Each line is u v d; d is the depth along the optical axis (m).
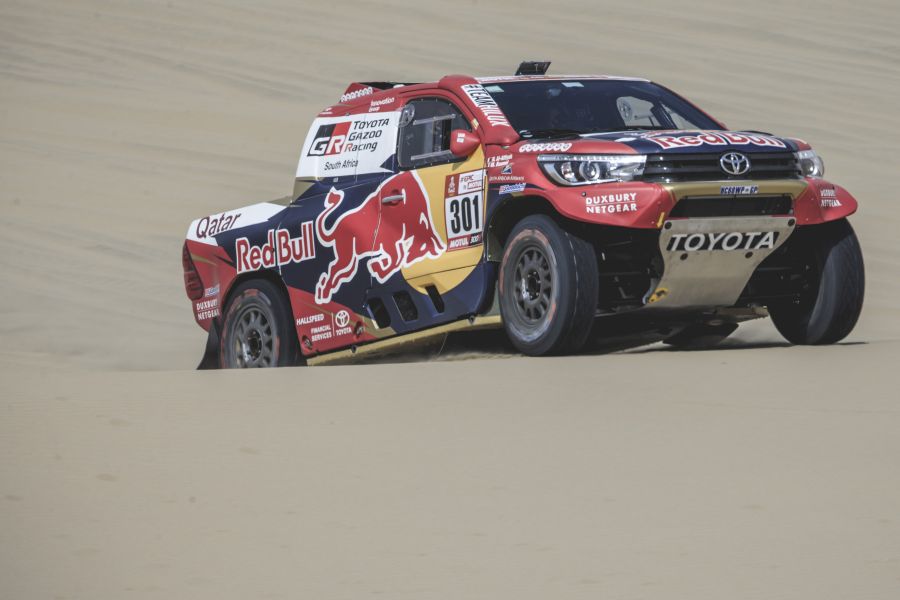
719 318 30.06
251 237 35.56
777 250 29.64
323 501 15.68
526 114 30.91
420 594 12.48
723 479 16.31
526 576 12.91
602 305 28.41
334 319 33.28
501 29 101.38
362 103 34.28
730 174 27.67
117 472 17.00
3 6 112.19
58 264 57.88
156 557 13.67
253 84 91.81
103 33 104.75
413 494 15.92
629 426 19.36
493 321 29.52
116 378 24.50
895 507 14.96
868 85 88.94
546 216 28.03
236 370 25.80
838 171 70.31
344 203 33.28
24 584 12.86
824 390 21.95
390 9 107.69
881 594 12.27
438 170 31.00
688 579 12.74
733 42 98.56
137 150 78.56
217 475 16.86
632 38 98.69
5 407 21.14
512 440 18.59
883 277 51.19
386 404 21.31
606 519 14.76
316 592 12.58
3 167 75.56
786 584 12.57
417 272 31.14
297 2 110.31
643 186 27.08
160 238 62.47
